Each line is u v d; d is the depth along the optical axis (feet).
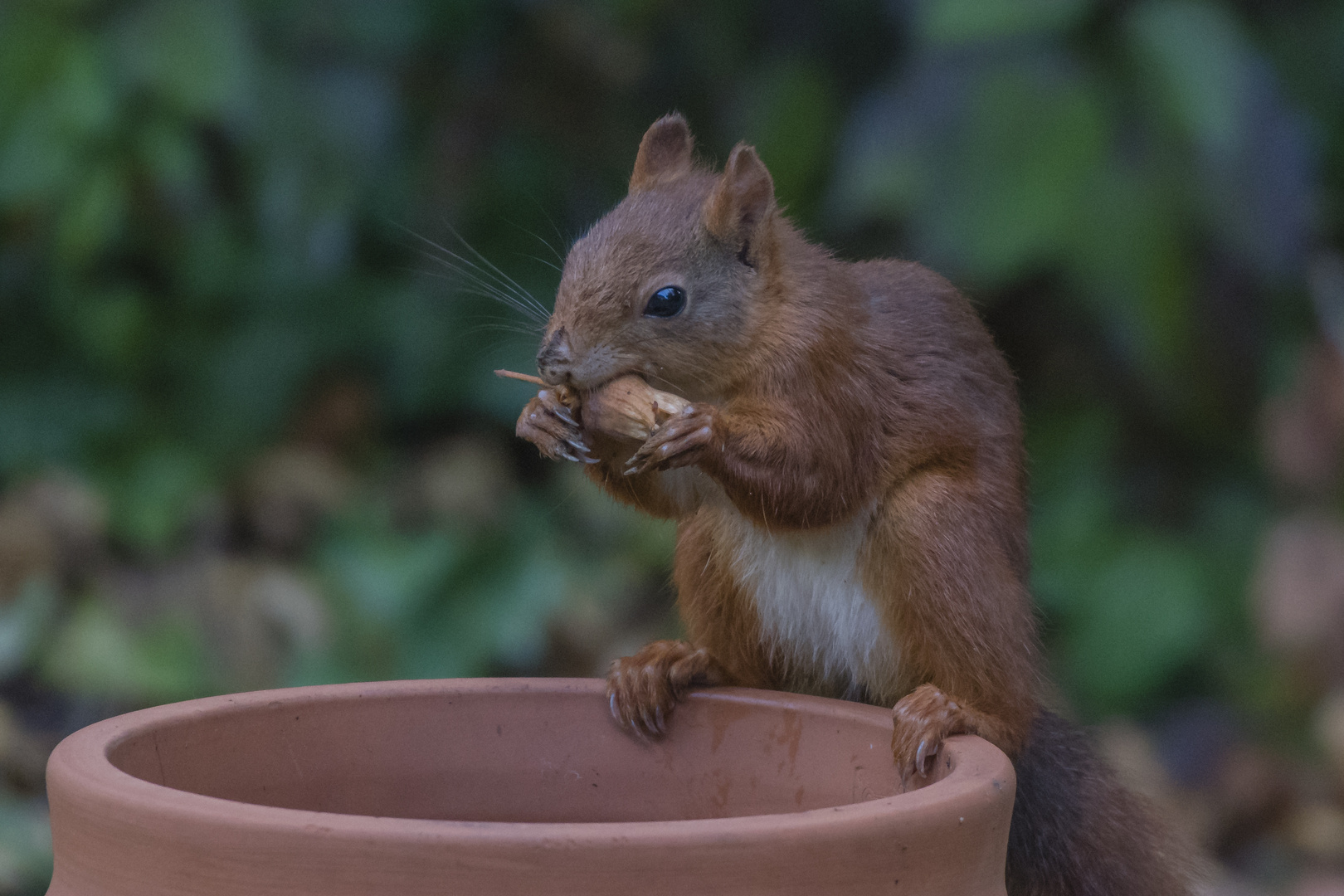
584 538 39.32
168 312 40.14
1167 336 37.50
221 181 40.52
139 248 39.99
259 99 37.70
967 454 18.20
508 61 41.63
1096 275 37.29
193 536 37.52
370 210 40.50
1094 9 38.91
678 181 19.79
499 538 37.81
